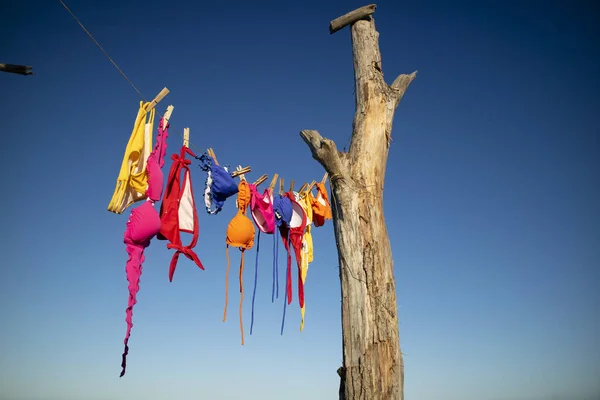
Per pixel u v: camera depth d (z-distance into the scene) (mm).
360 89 6117
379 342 5262
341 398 5316
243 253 6078
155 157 5219
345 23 6371
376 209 5703
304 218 6984
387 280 5508
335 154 5672
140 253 4992
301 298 6859
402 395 5258
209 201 5805
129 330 4684
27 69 4887
